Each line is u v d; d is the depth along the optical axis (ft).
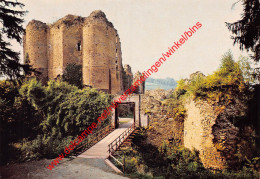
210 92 39.14
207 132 37.63
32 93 50.11
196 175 33.76
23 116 50.11
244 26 20.48
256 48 20.57
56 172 27.02
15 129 47.78
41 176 25.67
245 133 30.27
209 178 32.91
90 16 92.58
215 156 36.19
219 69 40.81
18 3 29.30
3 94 48.57
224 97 37.47
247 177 31.37
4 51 29.01
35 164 30.48
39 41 97.45
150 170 35.12
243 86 34.78
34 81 53.47
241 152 34.83
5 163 30.68
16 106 49.47
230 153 35.73
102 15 93.15
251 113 22.35
